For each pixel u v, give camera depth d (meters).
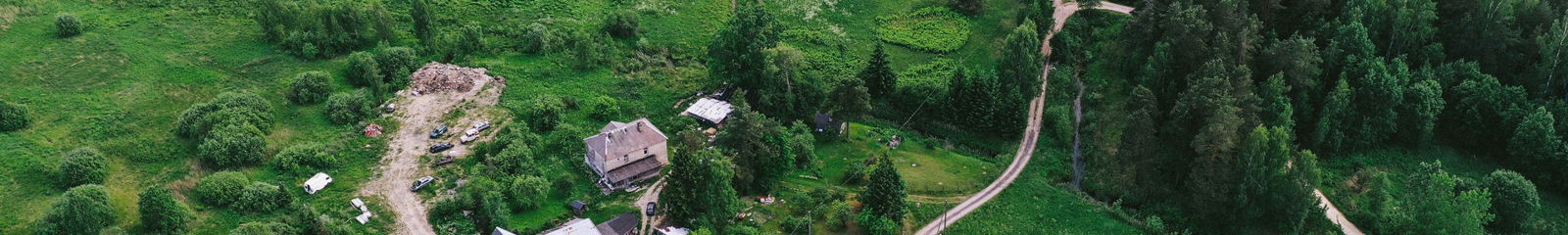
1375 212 137.88
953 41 187.88
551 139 146.50
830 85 171.62
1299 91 154.38
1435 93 154.62
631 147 136.50
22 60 161.38
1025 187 143.50
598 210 130.12
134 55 165.75
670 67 176.25
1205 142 133.50
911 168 147.12
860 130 158.88
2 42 166.62
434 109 155.62
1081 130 160.12
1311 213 137.12
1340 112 151.75
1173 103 157.00
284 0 182.75
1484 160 156.00
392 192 132.25
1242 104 143.50
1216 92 139.50
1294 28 172.25
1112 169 149.38
